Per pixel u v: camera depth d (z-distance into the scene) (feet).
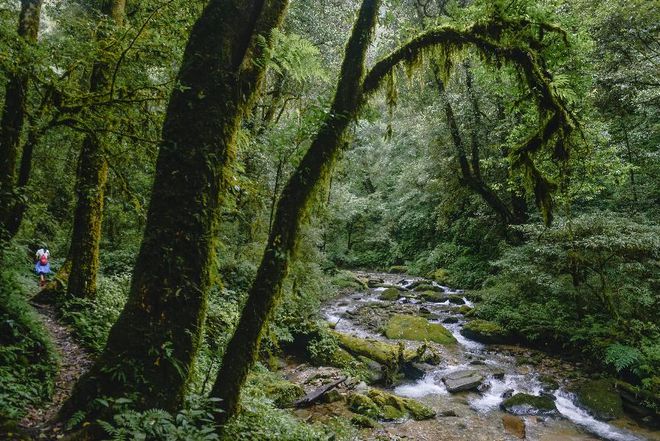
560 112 16.14
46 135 20.12
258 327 14.28
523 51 15.74
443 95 53.98
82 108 17.19
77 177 27.66
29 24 20.02
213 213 13.65
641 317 34.91
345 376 30.99
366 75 16.11
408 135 89.92
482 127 54.49
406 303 57.16
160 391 12.49
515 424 26.84
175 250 12.91
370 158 99.30
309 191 14.87
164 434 11.43
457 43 16.34
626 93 43.50
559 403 30.42
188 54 13.48
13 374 15.42
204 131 13.21
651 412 28.27
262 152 29.27
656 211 42.34
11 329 17.67
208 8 13.65
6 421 11.68
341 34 45.50
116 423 11.71
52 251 44.04
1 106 19.58
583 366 35.68
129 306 12.92
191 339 13.12
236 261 36.35
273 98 40.29
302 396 27.66
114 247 46.14
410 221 89.10
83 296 27.73
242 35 13.92
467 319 49.06
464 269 67.26
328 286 47.55
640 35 42.45
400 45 16.55
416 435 24.91
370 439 23.48
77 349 21.63
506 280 48.78
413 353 36.19
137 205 22.38
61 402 15.43
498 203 57.72
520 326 41.88
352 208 64.69
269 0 14.33
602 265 35.29
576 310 40.04
